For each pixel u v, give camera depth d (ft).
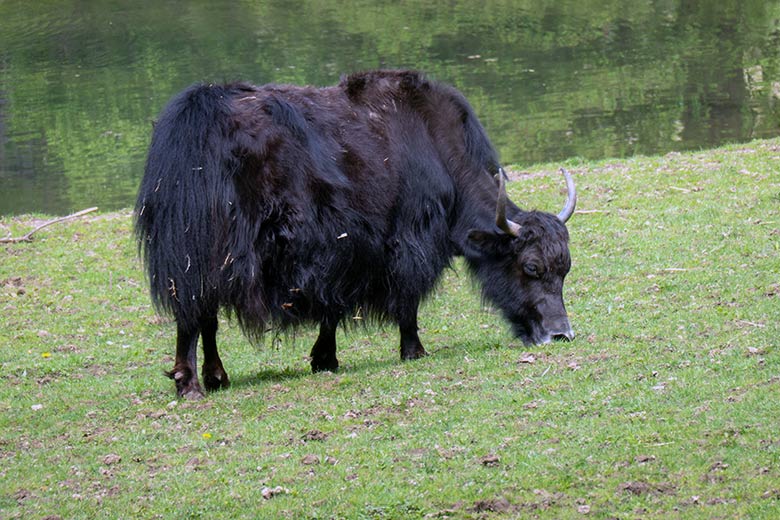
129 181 233.96
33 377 116.16
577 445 79.87
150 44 389.60
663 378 92.68
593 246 148.56
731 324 107.96
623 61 328.70
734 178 173.88
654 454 77.00
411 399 94.27
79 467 85.46
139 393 108.06
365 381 102.06
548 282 110.11
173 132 96.48
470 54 350.23
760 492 70.18
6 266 158.40
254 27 415.64
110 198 220.02
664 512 69.00
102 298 145.28
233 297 98.32
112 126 281.13
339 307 108.47
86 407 103.55
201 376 113.19
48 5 476.13
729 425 80.33
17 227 177.88
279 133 99.96
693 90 285.02
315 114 105.70
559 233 110.32
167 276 96.12
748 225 148.05
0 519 76.02
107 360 122.31
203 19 434.71
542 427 84.33
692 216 155.84
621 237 150.61
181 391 101.30
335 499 74.84
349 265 106.83
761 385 88.17
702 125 247.70
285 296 101.96
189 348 100.99
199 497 77.36
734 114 256.93
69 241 169.89
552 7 433.89
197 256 95.61
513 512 71.00
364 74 113.70
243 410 95.96
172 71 342.64
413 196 111.45
